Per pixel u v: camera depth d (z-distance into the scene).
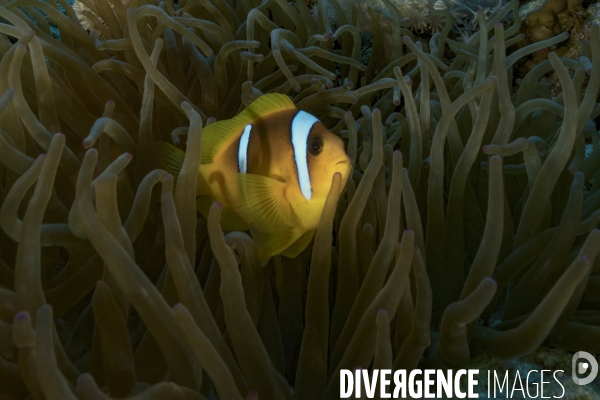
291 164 1.13
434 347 1.19
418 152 1.45
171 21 1.56
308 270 1.38
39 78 1.37
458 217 1.32
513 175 1.56
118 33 2.04
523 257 1.27
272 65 1.88
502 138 1.44
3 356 0.94
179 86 1.76
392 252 1.08
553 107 1.53
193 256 1.08
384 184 1.28
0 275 1.15
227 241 1.08
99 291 0.90
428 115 1.55
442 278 1.30
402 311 1.09
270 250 1.16
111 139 1.50
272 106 1.18
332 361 1.13
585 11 2.23
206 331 0.98
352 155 1.40
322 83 1.71
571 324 1.19
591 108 1.38
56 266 1.28
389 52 2.29
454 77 2.00
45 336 0.70
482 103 1.26
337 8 2.18
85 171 0.88
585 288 1.27
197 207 1.26
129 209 1.35
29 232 0.89
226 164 1.20
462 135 1.72
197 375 0.97
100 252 0.87
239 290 0.97
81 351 1.13
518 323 1.24
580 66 1.70
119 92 1.68
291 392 1.06
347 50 2.18
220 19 1.99
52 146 0.89
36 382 0.83
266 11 2.19
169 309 0.92
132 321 1.21
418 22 2.33
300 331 1.23
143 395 0.85
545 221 1.39
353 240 1.16
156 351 1.02
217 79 1.76
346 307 1.19
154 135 1.66
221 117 1.79
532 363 1.18
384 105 1.92
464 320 0.99
